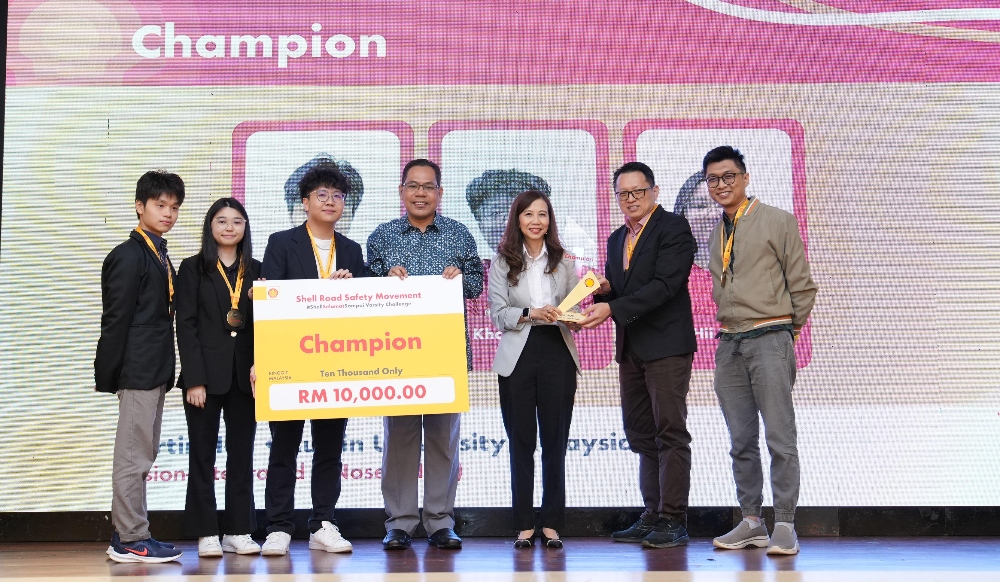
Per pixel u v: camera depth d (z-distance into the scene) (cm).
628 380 357
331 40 404
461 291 333
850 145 399
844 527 382
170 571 286
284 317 327
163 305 325
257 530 377
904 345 390
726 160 339
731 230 340
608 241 370
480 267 358
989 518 381
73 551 347
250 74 400
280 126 399
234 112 398
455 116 402
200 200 394
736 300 333
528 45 406
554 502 335
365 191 397
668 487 340
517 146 401
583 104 403
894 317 391
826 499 384
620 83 404
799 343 390
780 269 334
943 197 396
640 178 343
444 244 352
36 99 394
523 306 338
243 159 397
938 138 399
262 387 323
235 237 333
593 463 388
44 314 384
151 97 397
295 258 341
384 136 400
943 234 395
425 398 327
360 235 396
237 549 328
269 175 397
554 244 342
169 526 378
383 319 330
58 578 272
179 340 325
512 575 270
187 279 329
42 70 396
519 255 340
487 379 390
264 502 379
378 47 404
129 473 313
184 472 381
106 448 381
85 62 397
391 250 351
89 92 396
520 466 333
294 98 400
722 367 341
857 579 265
